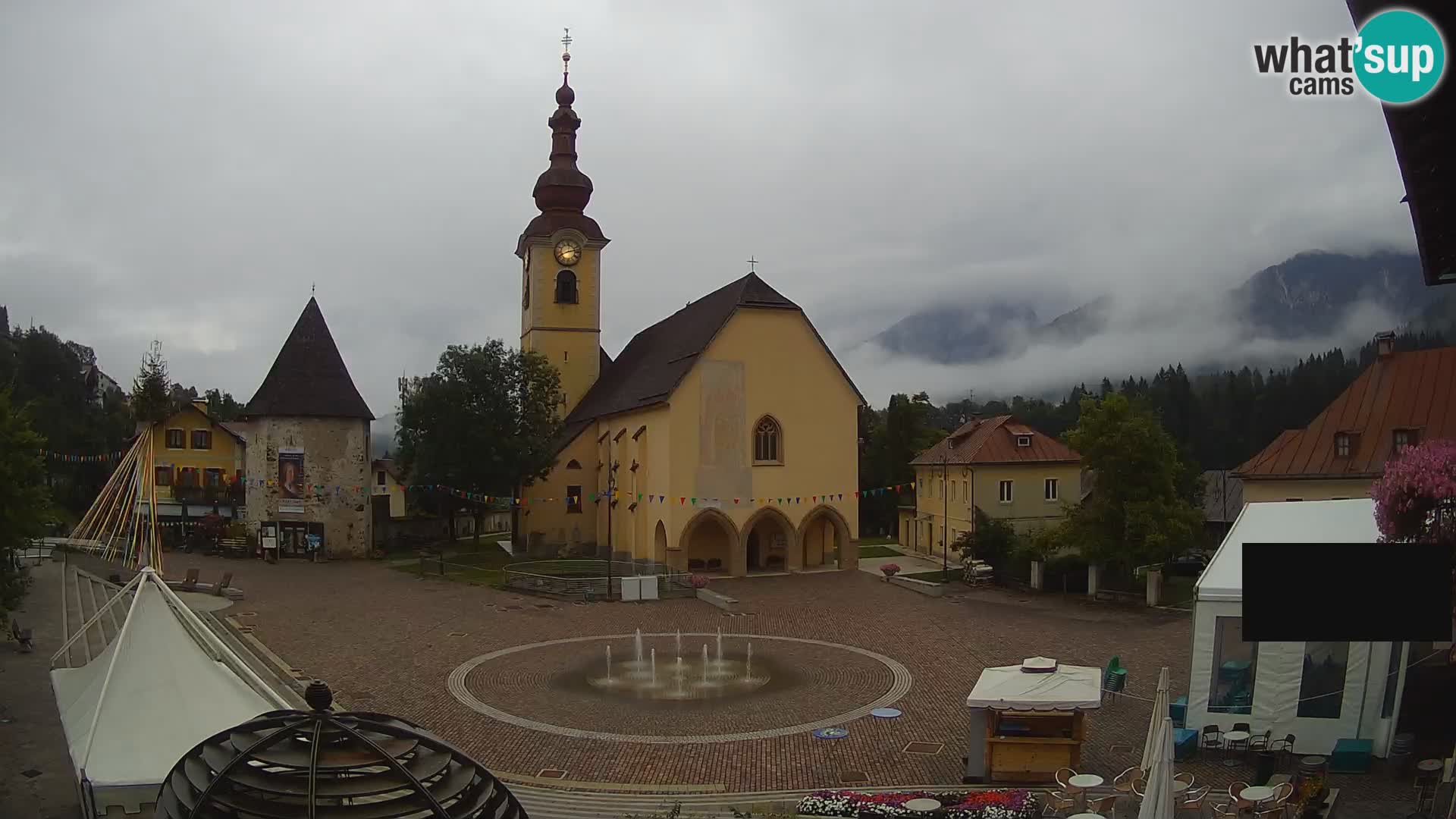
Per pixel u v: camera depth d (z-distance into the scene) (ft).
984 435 224.53
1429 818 61.62
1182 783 67.10
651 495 202.49
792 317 203.51
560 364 266.98
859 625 142.72
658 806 70.95
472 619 147.54
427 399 221.05
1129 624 141.28
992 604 159.74
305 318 229.25
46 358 351.46
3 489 103.91
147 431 89.66
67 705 71.15
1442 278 51.72
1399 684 75.66
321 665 115.55
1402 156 38.47
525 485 230.68
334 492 222.48
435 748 33.83
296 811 30.45
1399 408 155.63
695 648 127.34
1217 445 470.80
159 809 32.65
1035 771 75.92
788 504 201.05
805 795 73.31
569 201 266.98
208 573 194.59
